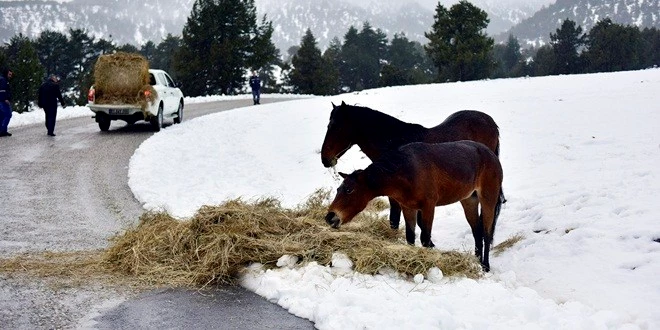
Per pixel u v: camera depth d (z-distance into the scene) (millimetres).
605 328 5297
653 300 5926
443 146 7090
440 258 6707
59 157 16125
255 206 8172
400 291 6219
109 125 22672
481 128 8969
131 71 21734
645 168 10609
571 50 87000
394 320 5379
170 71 96875
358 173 6680
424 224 6855
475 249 7574
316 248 7000
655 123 15492
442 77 73000
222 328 5523
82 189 12266
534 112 19812
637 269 6609
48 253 7711
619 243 7262
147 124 24781
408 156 6758
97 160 15844
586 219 8219
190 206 10633
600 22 87000
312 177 13086
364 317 5461
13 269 6977
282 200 10953
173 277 6777
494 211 7473
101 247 8109
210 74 71125
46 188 12281
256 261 7004
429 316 5438
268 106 31641
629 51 80812
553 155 12992
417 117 20219
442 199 7008
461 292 6223
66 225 9352
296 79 86375
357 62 116500
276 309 6012
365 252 6777
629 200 8719
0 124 19891
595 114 18156
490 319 5562
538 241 7879
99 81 21797
